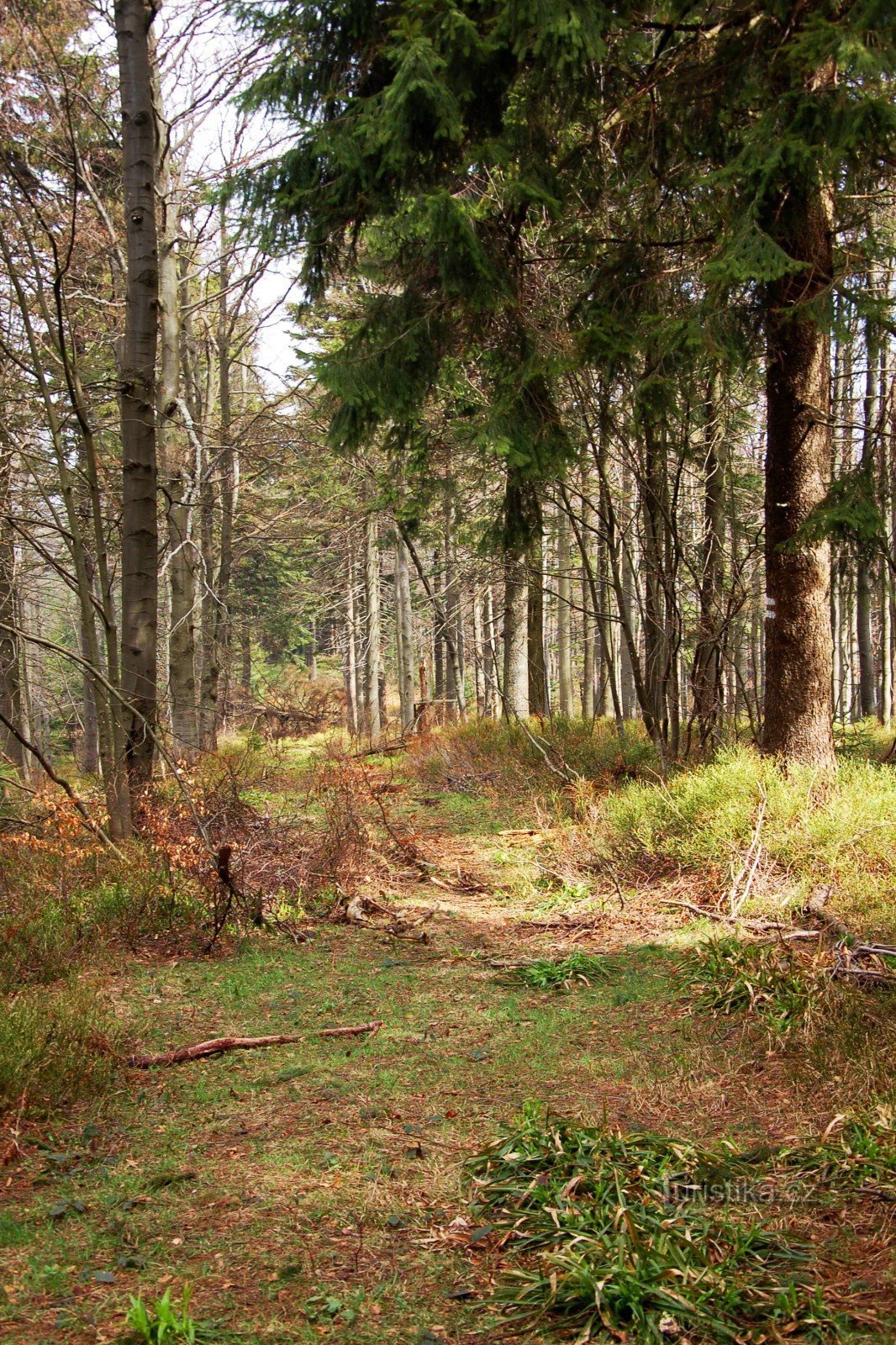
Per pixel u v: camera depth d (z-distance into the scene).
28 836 8.06
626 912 7.59
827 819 7.58
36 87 8.85
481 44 7.10
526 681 20.27
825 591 8.90
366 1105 4.37
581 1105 4.27
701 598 11.60
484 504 14.81
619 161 9.05
